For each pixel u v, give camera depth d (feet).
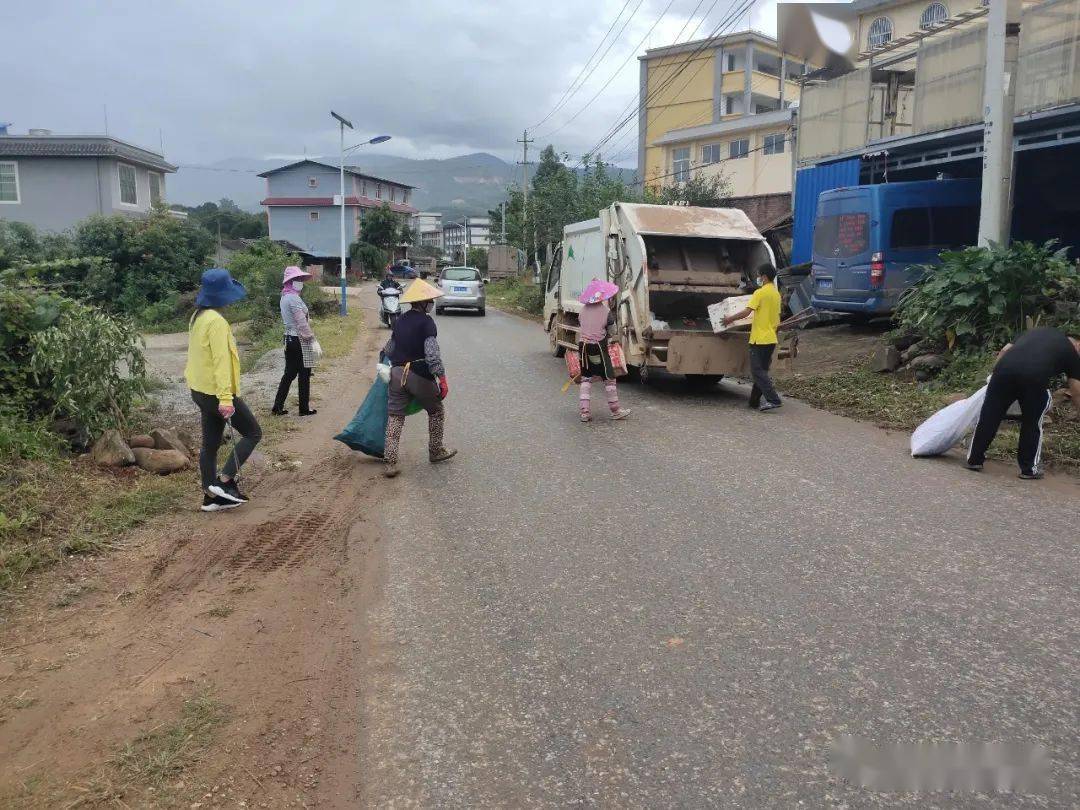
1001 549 16.75
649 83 144.46
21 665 12.67
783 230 70.59
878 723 10.72
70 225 111.96
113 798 9.52
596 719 10.98
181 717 11.20
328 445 27.48
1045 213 50.31
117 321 25.34
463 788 9.68
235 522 19.47
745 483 21.77
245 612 14.55
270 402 35.32
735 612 14.03
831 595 14.64
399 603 14.85
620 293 37.40
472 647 13.11
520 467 23.98
